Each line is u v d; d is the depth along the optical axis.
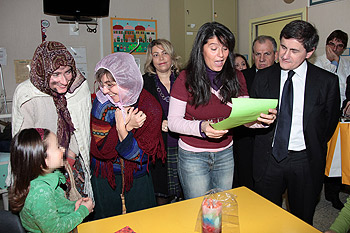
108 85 1.48
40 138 1.19
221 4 4.32
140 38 4.31
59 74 1.42
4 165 2.21
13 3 3.57
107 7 3.89
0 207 2.89
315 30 1.49
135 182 1.73
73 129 1.56
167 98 2.29
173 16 4.37
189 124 1.47
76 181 1.62
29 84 1.46
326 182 2.72
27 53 3.71
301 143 1.63
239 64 2.86
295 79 1.61
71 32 3.90
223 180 1.64
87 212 1.28
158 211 1.25
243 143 2.38
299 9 3.52
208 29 1.44
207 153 1.58
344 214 1.24
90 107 1.71
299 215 1.73
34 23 3.70
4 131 2.68
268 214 1.21
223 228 1.10
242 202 1.31
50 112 1.49
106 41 4.10
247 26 4.32
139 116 1.52
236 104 1.17
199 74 1.50
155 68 2.43
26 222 1.19
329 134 1.72
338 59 3.10
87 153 1.66
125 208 1.69
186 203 1.32
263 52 2.30
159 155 1.83
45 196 1.14
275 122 1.66
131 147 1.58
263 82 1.73
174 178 2.27
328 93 1.61
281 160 1.64
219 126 1.27
